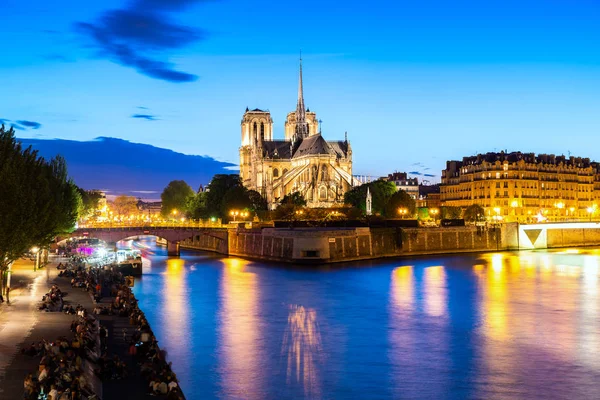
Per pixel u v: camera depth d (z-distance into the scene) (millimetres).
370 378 73562
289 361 80125
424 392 69062
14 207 84000
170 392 55719
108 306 94812
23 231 86188
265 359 80938
